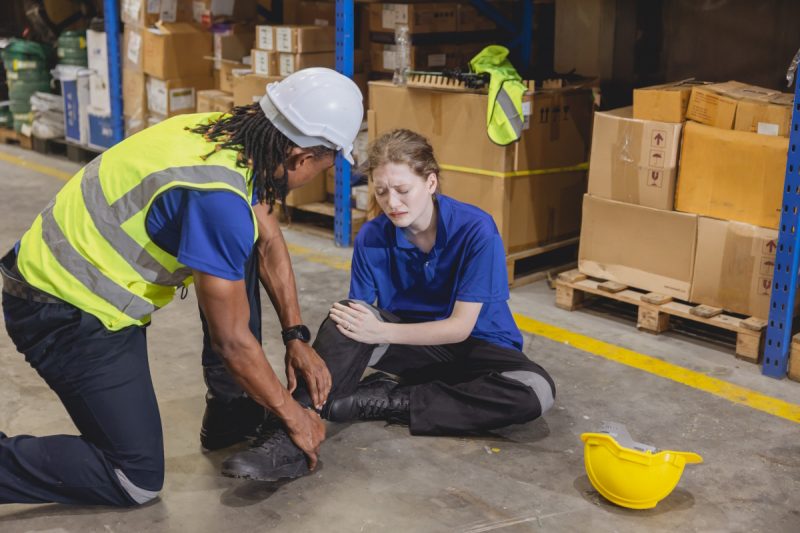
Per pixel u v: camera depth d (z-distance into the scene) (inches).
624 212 164.7
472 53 215.2
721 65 200.5
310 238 222.4
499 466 116.6
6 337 157.4
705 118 153.5
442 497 109.3
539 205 187.5
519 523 104.3
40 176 285.0
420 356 126.3
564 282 173.6
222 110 236.8
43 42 319.9
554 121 184.5
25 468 98.6
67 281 93.1
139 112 267.6
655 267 162.7
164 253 92.9
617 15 213.2
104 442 99.5
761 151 145.5
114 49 271.3
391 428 125.8
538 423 128.2
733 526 104.6
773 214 146.7
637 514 106.5
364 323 116.7
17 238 220.2
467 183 183.8
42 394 136.2
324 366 111.0
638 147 159.9
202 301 91.2
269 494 109.7
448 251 119.8
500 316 125.4
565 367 148.2
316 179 227.0
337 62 201.0
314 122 91.1
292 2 241.9
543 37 226.4
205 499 108.7
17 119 322.7
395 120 192.4
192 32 255.1
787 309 141.3
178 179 88.3
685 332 164.6
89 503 102.5
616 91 217.6
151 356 151.5
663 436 125.3
